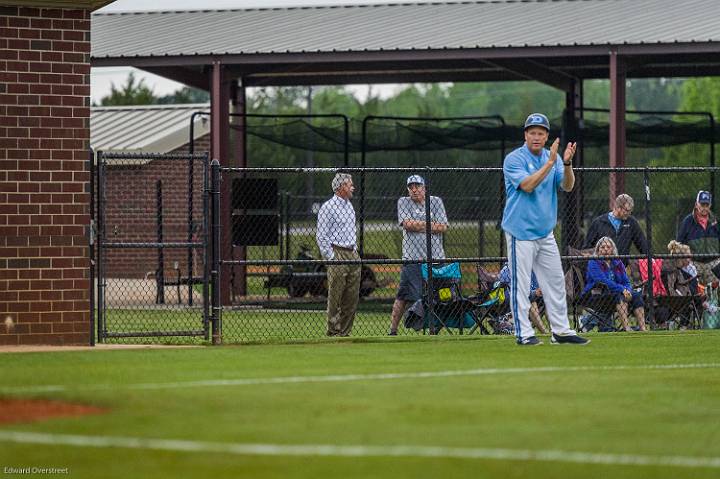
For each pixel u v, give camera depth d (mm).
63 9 45969
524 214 45656
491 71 96188
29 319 46031
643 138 86000
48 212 46062
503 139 85062
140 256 94812
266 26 85188
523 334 46188
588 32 77188
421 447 26016
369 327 61625
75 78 46156
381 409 30453
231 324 62031
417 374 37312
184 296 81250
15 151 45656
